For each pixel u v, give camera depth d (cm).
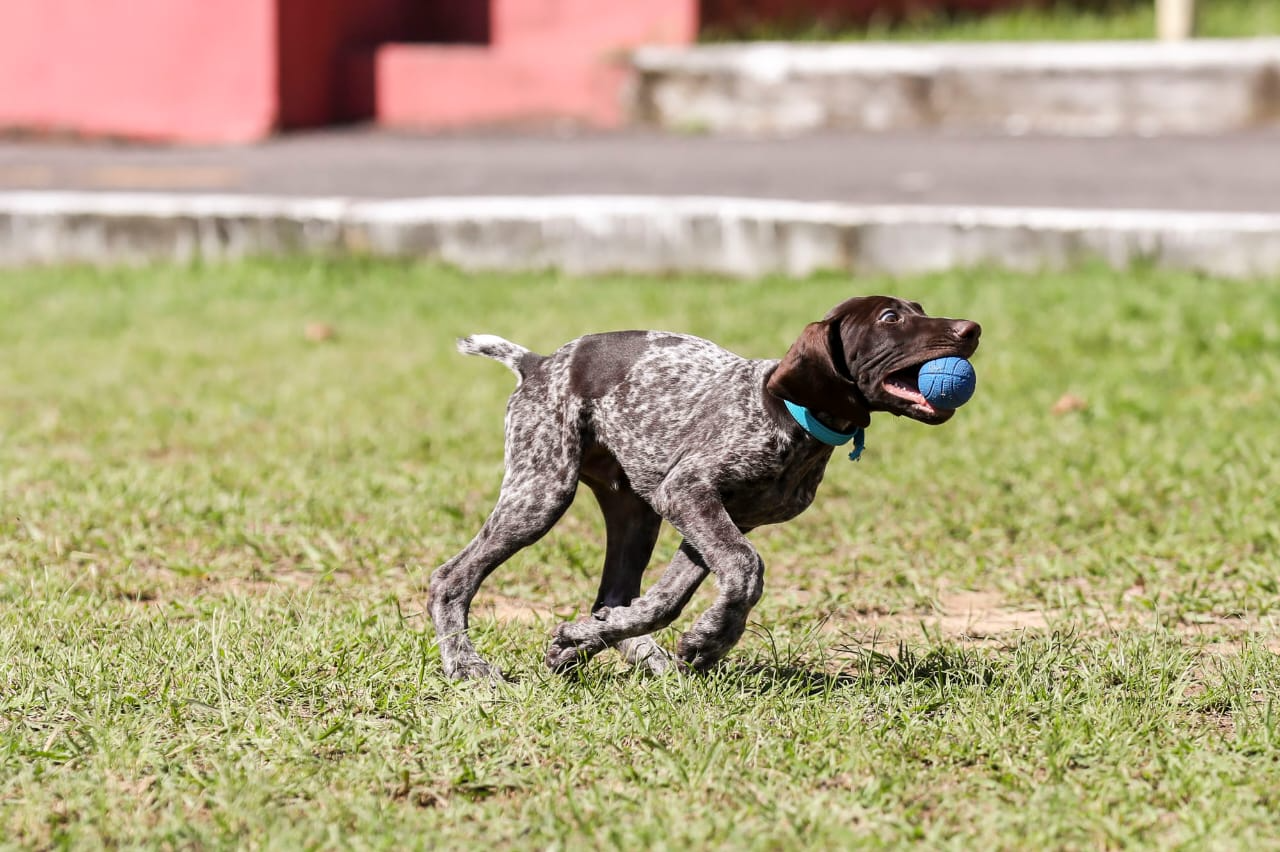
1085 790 614
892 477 1184
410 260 2133
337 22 3139
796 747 647
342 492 1138
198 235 2203
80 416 1420
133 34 3086
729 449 703
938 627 839
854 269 1959
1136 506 1100
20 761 640
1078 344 1588
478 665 739
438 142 2886
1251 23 2986
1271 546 998
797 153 2538
